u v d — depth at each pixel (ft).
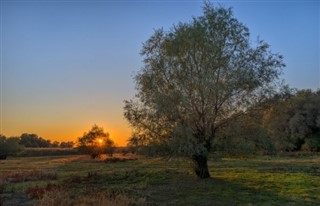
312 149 196.34
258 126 74.59
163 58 75.36
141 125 73.26
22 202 57.41
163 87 75.72
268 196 57.82
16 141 280.51
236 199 56.08
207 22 74.84
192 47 73.15
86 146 206.90
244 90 73.72
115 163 152.25
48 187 70.13
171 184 74.08
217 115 73.82
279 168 104.12
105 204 47.09
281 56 74.69
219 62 72.79
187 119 71.77
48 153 306.14
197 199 56.80
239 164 122.31
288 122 193.57
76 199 53.72
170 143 69.00
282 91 75.15
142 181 81.30
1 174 102.37
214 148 76.23
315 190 62.49
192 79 72.38
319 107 190.49
